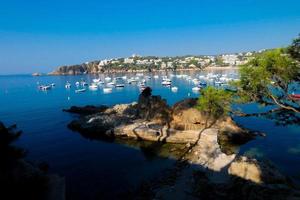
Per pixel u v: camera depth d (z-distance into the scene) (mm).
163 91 127750
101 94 126625
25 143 47875
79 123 57406
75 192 28359
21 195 23531
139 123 52031
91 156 40031
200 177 27781
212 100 17672
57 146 45625
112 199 26531
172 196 25156
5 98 120062
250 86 16375
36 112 80375
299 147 40812
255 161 24125
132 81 178375
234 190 22969
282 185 21047
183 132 45500
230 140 44875
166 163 35531
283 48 14914
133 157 38719
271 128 52344
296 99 15703
